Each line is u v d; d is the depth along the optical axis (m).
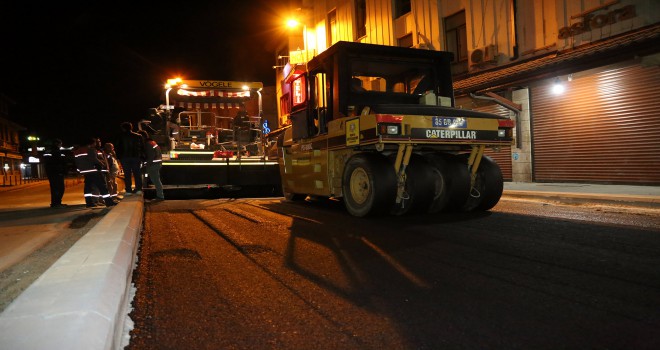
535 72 12.47
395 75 7.96
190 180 11.63
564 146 13.25
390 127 6.21
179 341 2.54
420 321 2.78
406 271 3.86
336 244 5.01
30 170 53.75
